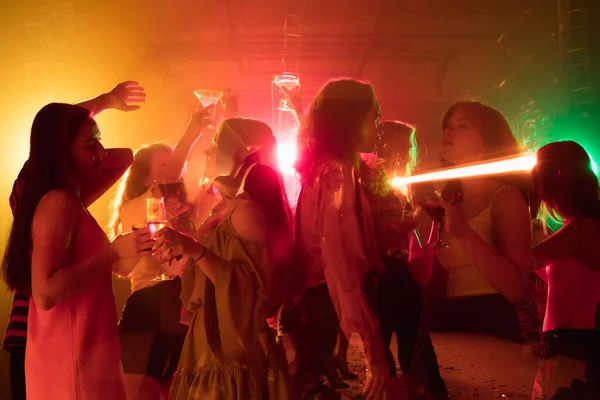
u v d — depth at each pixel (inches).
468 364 69.2
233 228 69.8
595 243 73.6
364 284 65.4
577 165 75.8
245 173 71.6
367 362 65.0
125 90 91.4
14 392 89.0
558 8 184.9
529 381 69.1
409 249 70.0
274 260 68.6
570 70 185.2
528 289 72.8
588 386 70.1
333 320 66.9
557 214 77.5
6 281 69.8
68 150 70.5
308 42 219.3
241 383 66.6
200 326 71.1
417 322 69.8
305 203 68.8
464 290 69.6
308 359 67.6
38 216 65.4
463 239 68.9
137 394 92.4
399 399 68.1
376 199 71.7
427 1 200.1
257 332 67.1
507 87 201.2
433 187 74.7
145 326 94.3
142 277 96.7
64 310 67.9
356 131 70.1
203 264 67.7
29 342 70.2
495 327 69.7
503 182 73.2
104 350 70.0
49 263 63.9
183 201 104.5
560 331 72.4
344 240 65.1
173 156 106.5
